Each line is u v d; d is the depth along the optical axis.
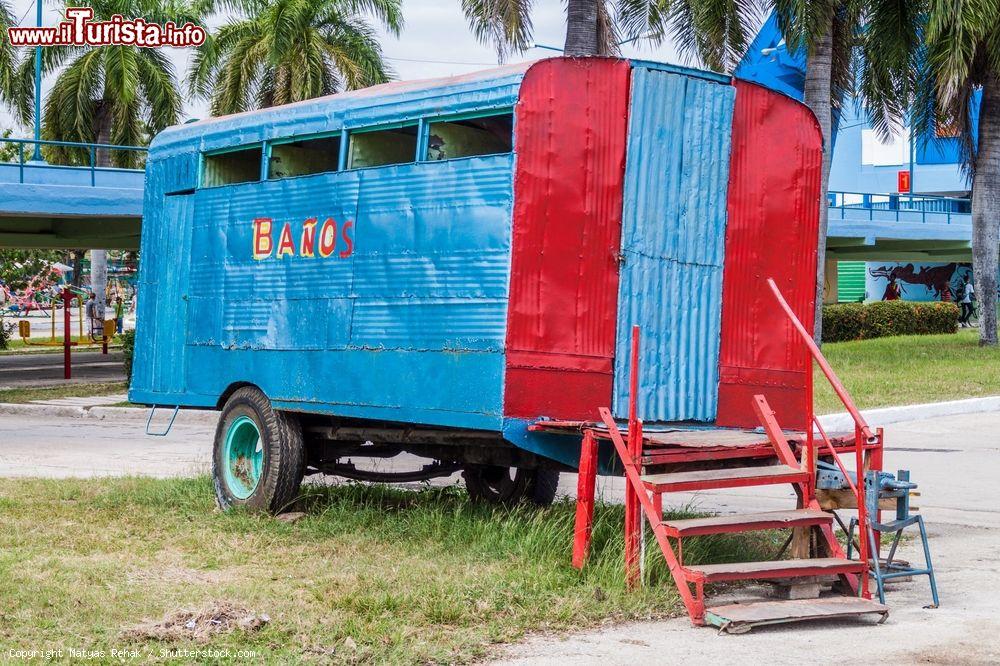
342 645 5.73
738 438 7.74
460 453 9.25
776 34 36.72
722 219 8.49
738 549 7.97
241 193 9.98
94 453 14.63
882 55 25.67
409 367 8.26
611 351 7.94
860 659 5.79
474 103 8.00
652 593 6.88
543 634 6.19
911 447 15.66
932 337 36.78
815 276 8.98
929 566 7.07
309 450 10.08
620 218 7.97
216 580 7.18
